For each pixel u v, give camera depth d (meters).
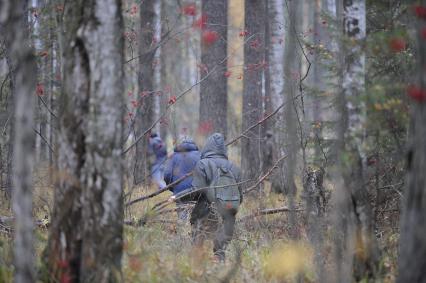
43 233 12.20
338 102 10.14
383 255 10.38
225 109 22.42
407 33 9.27
